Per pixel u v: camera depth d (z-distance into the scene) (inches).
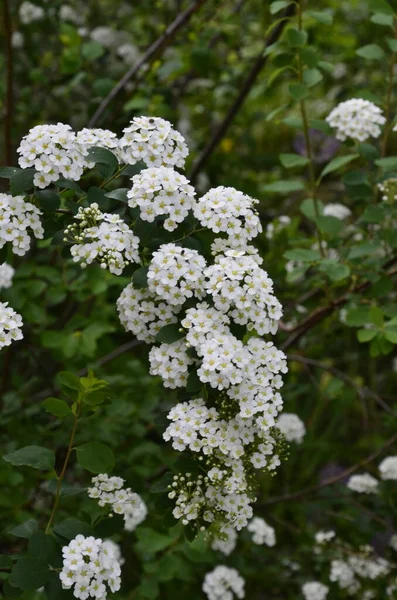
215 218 34.5
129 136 35.0
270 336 44.6
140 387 47.7
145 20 59.7
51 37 57.6
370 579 48.1
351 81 63.2
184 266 33.9
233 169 62.3
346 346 60.3
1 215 34.0
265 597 50.0
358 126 42.3
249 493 34.7
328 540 47.5
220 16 55.8
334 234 43.6
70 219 35.1
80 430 44.6
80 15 62.1
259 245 48.2
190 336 33.7
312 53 42.0
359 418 60.9
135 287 34.0
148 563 43.5
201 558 43.3
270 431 34.8
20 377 47.0
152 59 49.8
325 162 63.9
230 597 43.8
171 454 47.2
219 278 33.8
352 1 57.3
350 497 49.4
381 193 45.3
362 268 43.4
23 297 46.0
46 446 46.5
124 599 44.1
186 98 61.2
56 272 46.3
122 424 44.9
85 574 33.3
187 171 57.8
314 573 49.0
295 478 54.4
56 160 34.2
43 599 36.8
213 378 33.4
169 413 34.5
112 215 34.3
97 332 45.6
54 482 35.9
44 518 45.4
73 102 56.9
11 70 47.9
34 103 53.9
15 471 44.5
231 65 61.0
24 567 33.3
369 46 43.4
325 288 44.1
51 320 47.3
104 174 34.9
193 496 34.3
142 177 34.2
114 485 36.4
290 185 43.9
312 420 57.2
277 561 50.0
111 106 50.2
